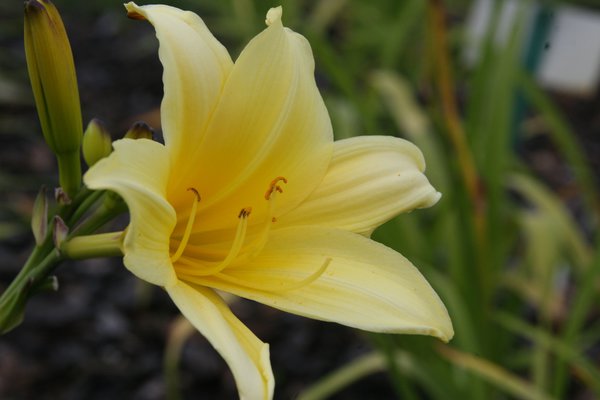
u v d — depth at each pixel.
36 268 0.32
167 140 0.30
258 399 0.27
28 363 0.67
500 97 0.58
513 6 0.73
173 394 0.59
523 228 0.65
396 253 0.32
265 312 0.76
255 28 0.72
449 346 0.55
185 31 0.31
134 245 0.28
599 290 0.64
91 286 0.77
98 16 1.32
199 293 0.30
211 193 0.33
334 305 0.31
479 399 0.53
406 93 0.68
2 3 1.28
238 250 0.31
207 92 0.31
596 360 0.73
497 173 0.58
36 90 0.32
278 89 0.32
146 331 0.72
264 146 0.32
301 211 0.33
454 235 0.59
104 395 0.66
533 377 0.64
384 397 0.67
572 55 0.73
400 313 0.31
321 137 0.33
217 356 0.70
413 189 0.33
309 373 0.69
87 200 0.33
